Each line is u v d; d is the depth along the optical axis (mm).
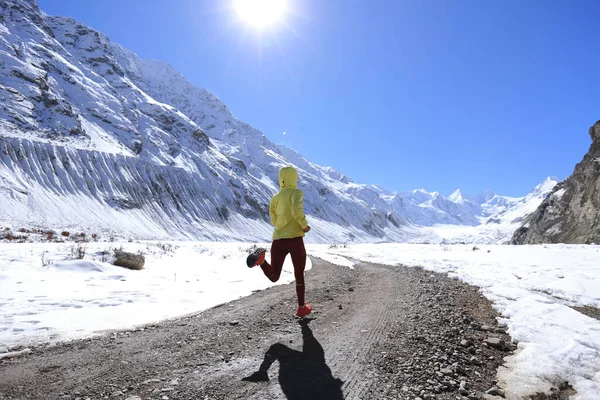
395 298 6445
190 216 148000
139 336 4074
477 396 2758
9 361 3191
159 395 2559
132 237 101000
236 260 15734
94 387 2680
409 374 3061
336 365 3199
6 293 6023
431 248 29141
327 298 6527
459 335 4289
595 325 4605
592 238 34969
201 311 5512
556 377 3131
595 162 41344
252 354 3471
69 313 4988
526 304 5852
